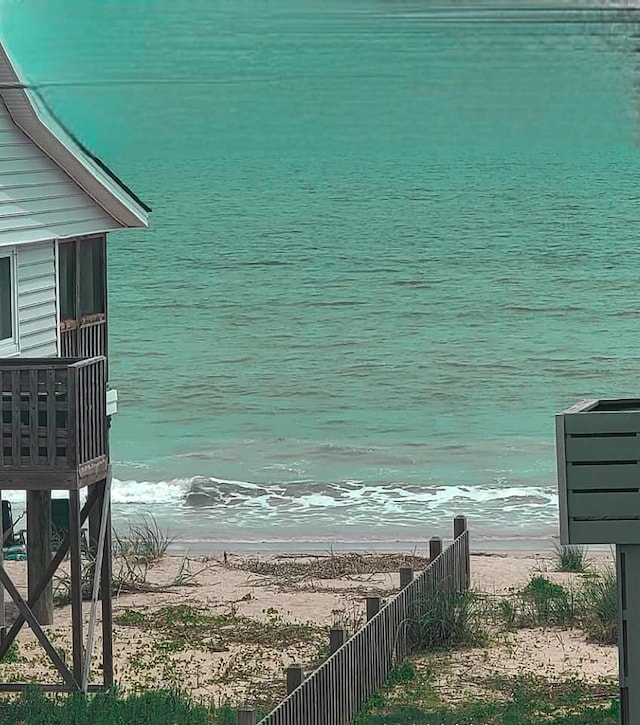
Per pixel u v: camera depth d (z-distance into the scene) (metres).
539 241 92.94
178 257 92.94
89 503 17.34
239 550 31.06
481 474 43.25
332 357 69.12
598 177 105.94
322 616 22.34
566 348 68.94
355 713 15.91
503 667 18.62
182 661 19.34
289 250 94.06
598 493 12.61
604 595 21.23
